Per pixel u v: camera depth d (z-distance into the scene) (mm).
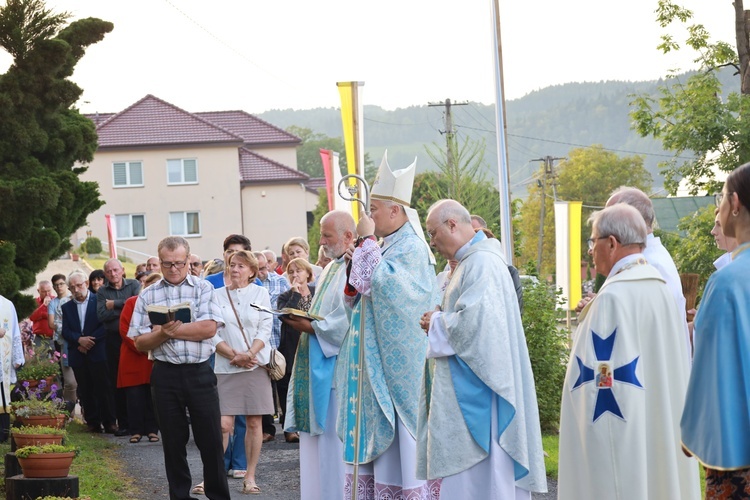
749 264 3945
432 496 6055
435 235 6125
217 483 7715
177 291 7762
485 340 5785
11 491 7727
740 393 3877
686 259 18734
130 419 12180
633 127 19547
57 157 13672
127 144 52188
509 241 13438
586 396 5113
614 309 5070
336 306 7551
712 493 3988
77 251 50469
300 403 7582
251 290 9055
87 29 13680
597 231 5254
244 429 9562
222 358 8836
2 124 12922
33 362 13094
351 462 6836
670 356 5133
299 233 55594
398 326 6637
